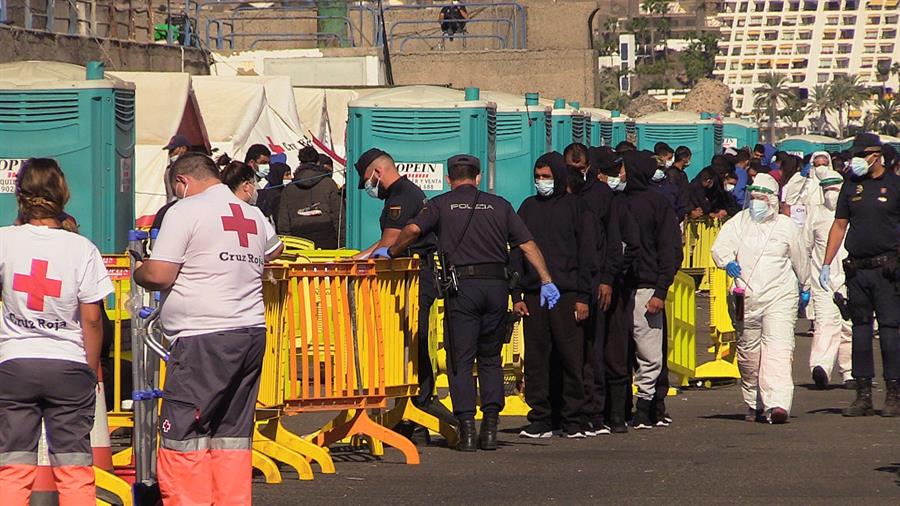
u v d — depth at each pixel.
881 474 27.20
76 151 35.94
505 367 37.00
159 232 21.22
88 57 71.31
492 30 124.94
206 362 21.02
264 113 64.25
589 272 31.45
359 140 44.56
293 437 27.66
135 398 22.73
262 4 113.56
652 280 33.44
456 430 31.14
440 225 29.62
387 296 29.09
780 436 32.91
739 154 71.50
